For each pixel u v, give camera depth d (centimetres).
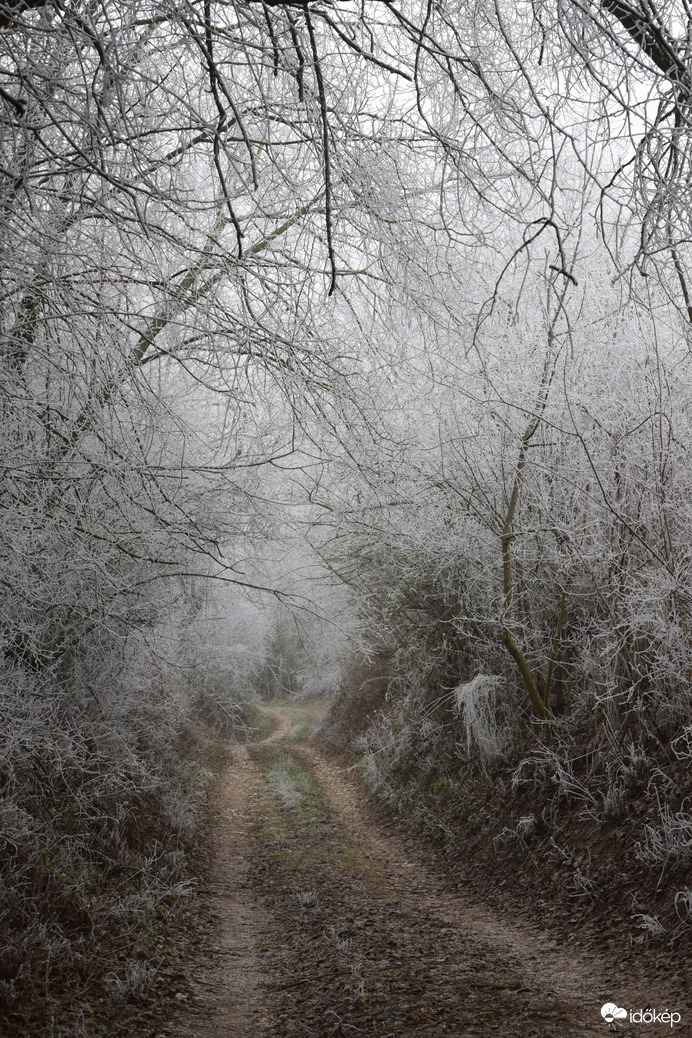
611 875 785
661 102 429
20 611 738
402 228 637
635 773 875
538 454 1035
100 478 680
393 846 1285
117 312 539
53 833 809
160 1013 600
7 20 383
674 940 628
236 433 736
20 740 771
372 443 766
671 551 850
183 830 1224
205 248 662
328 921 850
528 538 1123
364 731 2092
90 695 977
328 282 690
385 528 1130
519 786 1097
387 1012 550
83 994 592
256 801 1698
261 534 849
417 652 1571
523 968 656
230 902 983
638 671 880
